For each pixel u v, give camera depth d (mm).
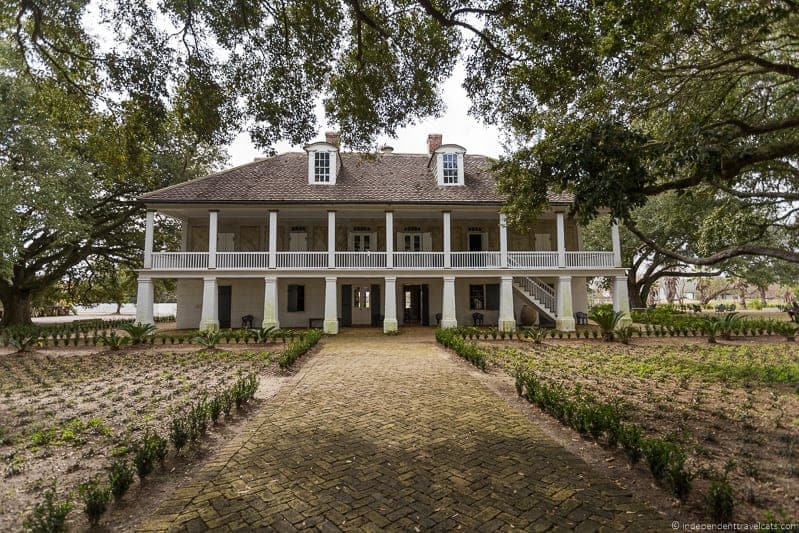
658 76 8625
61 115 10336
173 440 4820
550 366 10531
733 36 7164
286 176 22281
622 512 3535
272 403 7199
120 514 3613
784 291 59500
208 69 9203
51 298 36906
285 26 8836
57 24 9086
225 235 22953
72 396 7855
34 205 17891
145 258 19453
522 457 4754
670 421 5953
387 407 6895
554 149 7535
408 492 3936
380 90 10289
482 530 3279
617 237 20938
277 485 4105
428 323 23547
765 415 6176
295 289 23359
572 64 7648
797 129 9711
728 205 14484
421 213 22406
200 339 14266
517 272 20375
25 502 3861
